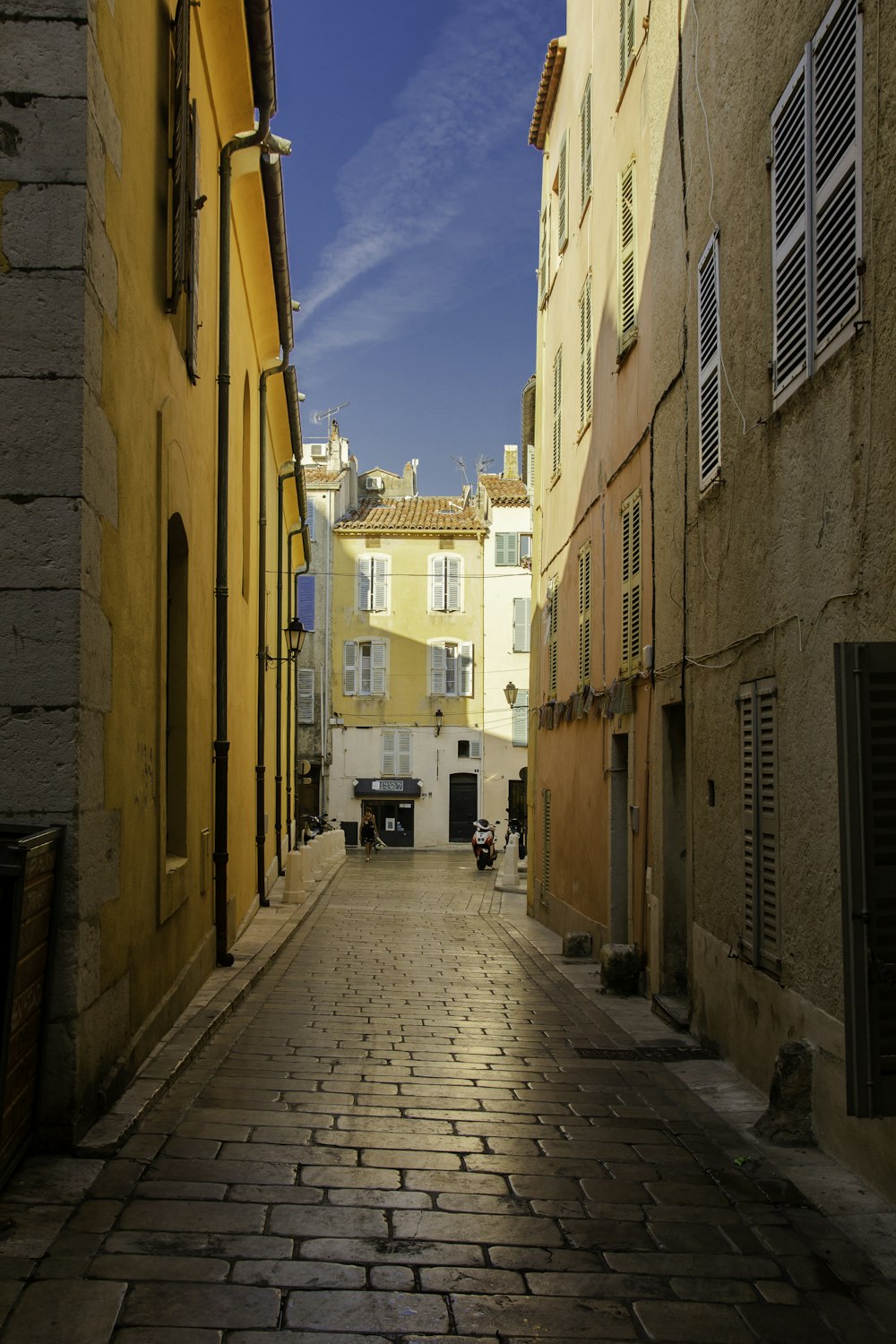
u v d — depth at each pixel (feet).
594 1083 24.26
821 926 20.45
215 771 35.81
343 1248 14.16
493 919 67.36
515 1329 12.35
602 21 49.57
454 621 163.63
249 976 34.55
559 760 59.21
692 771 31.19
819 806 20.70
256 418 56.39
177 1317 12.17
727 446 27.48
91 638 17.98
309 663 163.02
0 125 17.70
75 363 17.60
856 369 18.92
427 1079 23.66
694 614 31.14
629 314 42.57
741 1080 25.08
